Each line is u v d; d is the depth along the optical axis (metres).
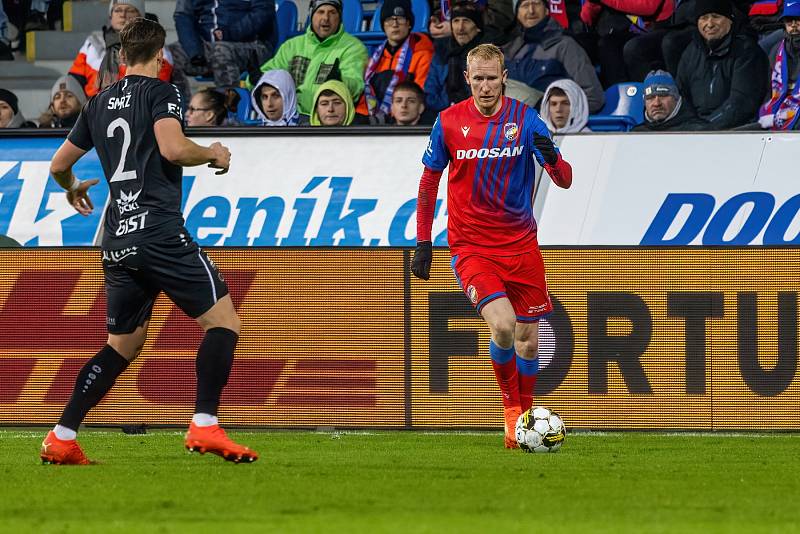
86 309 24.91
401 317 24.39
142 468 17.84
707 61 33.94
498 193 20.69
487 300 20.50
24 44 44.59
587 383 24.23
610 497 14.58
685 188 27.08
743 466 18.73
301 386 24.62
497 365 21.31
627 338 24.17
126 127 17.41
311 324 24.56
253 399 24.72
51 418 24.94
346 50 36.41
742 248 24.00
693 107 34.22
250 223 27.16
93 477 16.61
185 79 38.69
